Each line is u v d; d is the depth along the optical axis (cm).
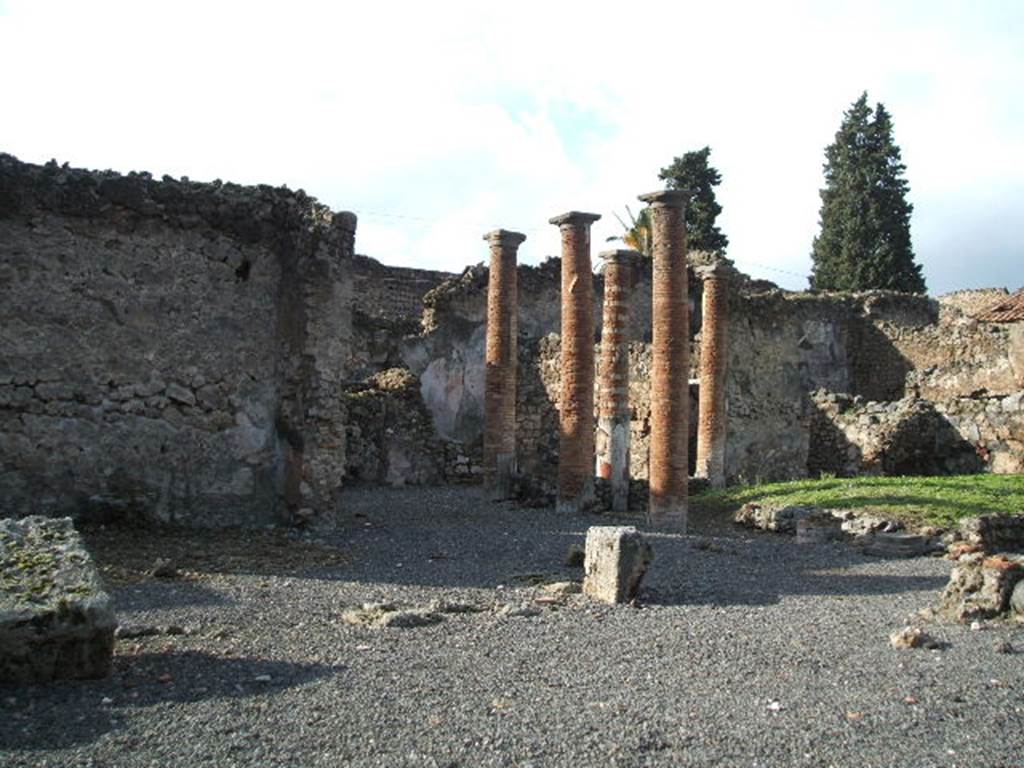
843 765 494
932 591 1061
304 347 1416
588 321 1928
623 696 611
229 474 1434
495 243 2228
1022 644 780
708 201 5159
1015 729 555
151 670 649
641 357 2666
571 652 734
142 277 1391
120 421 1363
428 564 1188
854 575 1176
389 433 2741
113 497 1349
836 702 604
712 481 2314
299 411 1420
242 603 895
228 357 1444
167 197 1403
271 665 670
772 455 2973
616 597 954
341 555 1218
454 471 2842
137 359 1380
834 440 2534
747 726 551
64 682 613
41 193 1327
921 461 2356
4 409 1295
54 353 1329
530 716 562
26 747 495
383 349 3080
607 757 496
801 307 3194
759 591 1054
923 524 1420
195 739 511
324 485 1424
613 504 1919
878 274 5100
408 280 4047
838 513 1501
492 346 2222
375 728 535
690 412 2684
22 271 1316
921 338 3275
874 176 5184
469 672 666
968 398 2295
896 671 685
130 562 1101
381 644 746
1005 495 1628
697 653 737
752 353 2945
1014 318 2803
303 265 1425
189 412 1411
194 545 1249
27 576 648
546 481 2091
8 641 601
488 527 1602
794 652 743
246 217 1460
